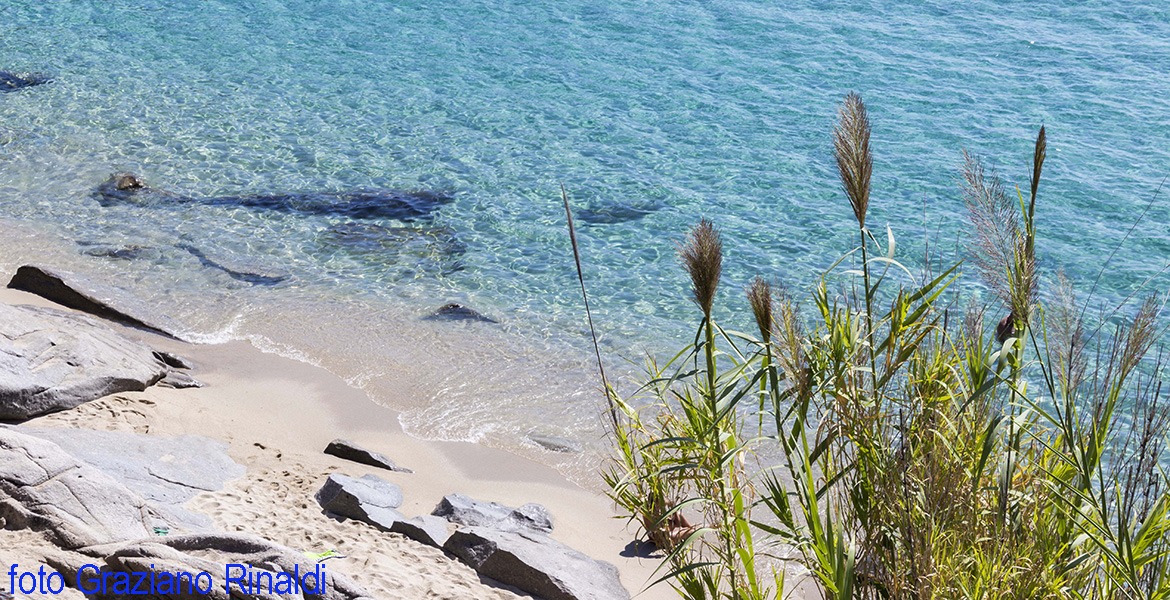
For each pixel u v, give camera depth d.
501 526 7.78
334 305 11.92
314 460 8.73
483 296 12.24
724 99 19.70
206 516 7.09
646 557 7.63
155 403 9.31
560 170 16.20
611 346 11.05
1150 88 19.97
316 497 7.98
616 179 15.85
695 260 4.33
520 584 6.93
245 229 13.93
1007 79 20.75
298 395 9.95
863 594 4.31
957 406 4.30
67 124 17.42
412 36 23.72
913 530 4.08
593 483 8.68
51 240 13.18
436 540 7.43
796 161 16.59
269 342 11.02
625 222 14.32
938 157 16.66
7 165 15.55
